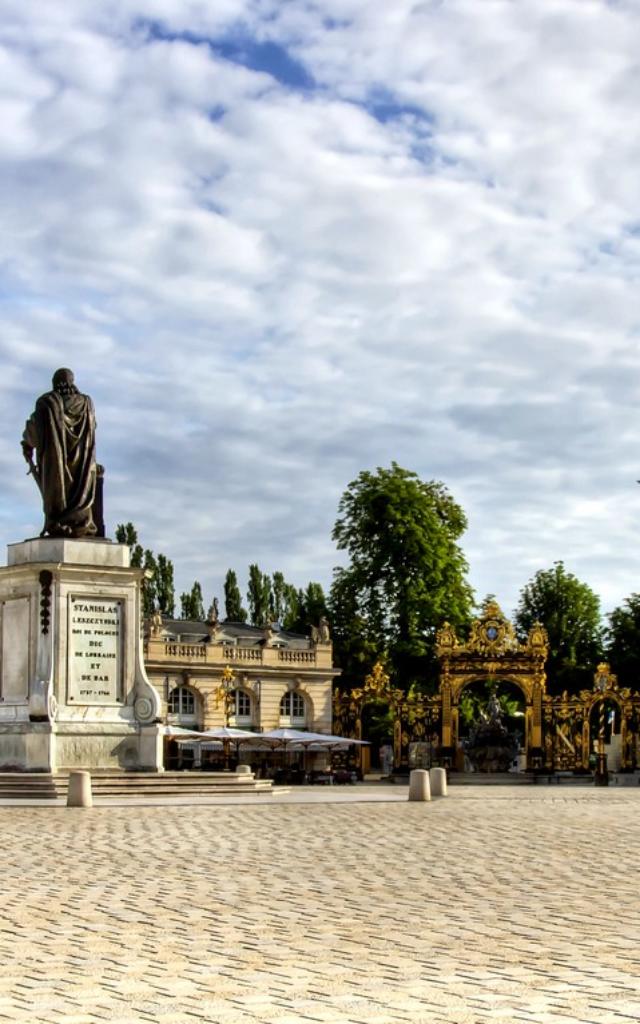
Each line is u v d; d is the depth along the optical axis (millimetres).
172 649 89188
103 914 16844
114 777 41625
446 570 99375
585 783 79188
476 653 81938
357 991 12109
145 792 41375
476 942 14750
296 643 107188
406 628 97938
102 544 43750
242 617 129000
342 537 101062
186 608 126438
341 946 14492
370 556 99000
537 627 82125
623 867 22484
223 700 87625
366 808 39688
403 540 98125
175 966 13352
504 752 83562
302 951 14180
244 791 44562
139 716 43250
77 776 36875
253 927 15805
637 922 16188
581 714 81312
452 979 12641
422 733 82688
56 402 44312
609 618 101625
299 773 79125
